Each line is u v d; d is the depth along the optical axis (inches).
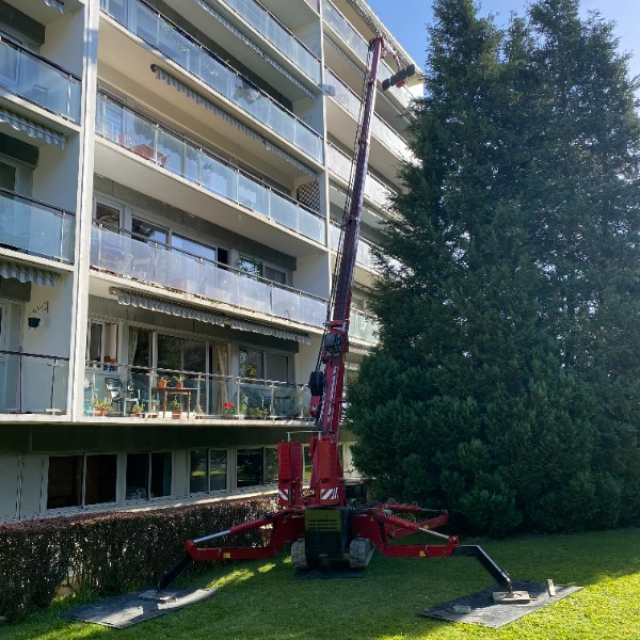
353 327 847.7
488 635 257.1
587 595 316.8
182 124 687.7
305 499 422.6
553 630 259.3
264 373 783.1
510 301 558.9
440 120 667.4
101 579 345.7
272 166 827.4
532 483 515.8
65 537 329.7
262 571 417.1
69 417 445.1
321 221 828.6
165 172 574.9
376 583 370.9
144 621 298.7
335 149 895.1
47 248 447.5
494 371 542.6
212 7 706.2
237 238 748.0
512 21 684.7
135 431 573.6
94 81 505.4
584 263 581.0
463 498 507.8
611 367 565.6
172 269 563.8
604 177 610.2
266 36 776.9
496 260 578.6
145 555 370.3
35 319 464.1
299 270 845.8
